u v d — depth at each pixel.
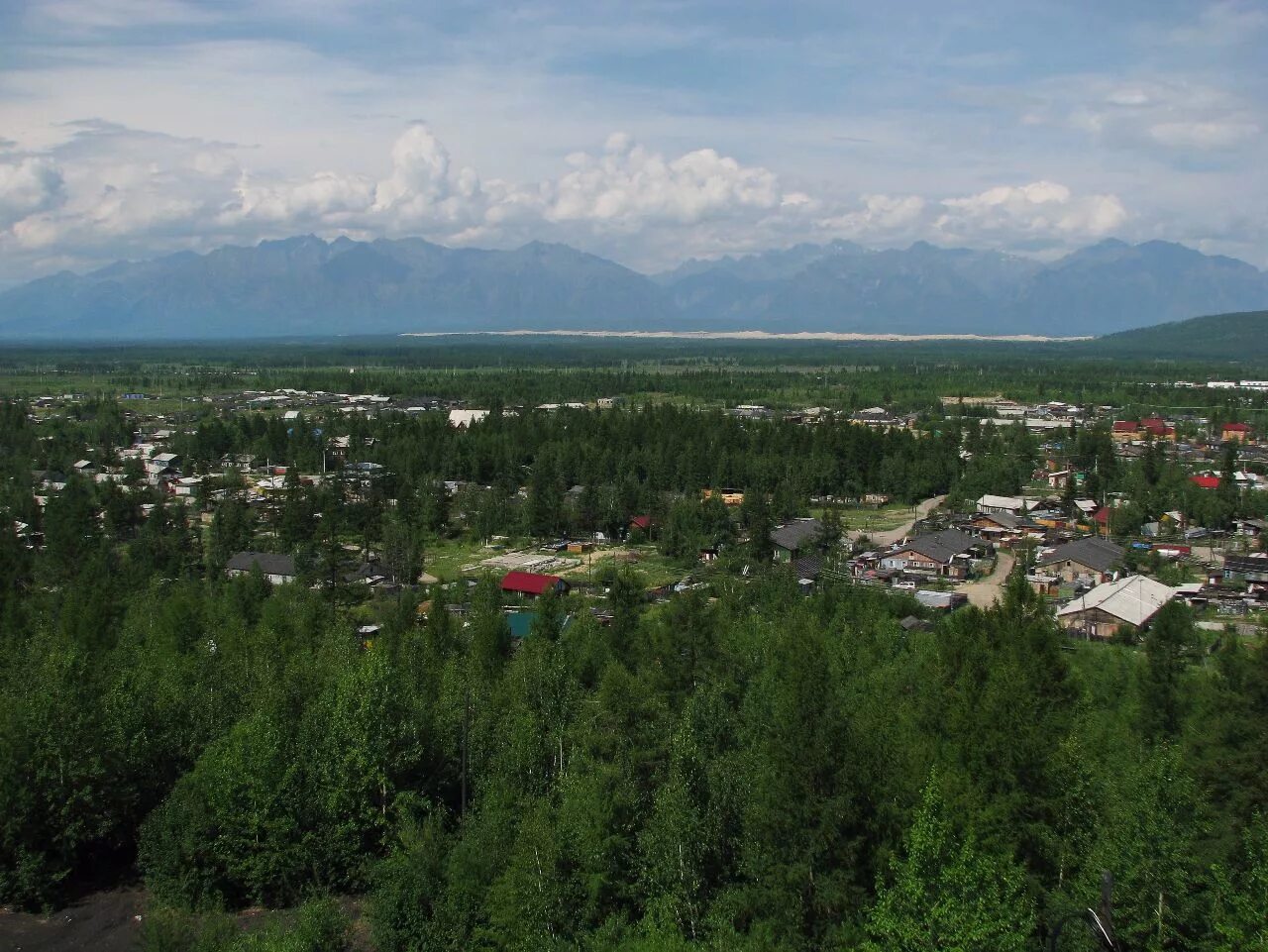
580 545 138.00
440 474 177.00
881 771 40.28
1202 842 38.88
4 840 49.09
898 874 35.94
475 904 44.59
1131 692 62.56
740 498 164.38
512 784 51.78
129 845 55.19
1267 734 42.91
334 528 123.62
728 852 43.09
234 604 88.94
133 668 61.97
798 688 39.84
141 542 119.25
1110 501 162.00
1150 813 36.81
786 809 38.41
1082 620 97.31
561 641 74.69
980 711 41.28
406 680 59.91
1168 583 113.25
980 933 32.12
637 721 52.72
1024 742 39.50
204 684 61.81
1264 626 63.19
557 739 54.69
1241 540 136.38
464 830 49.03
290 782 49.91
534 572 121.81
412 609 90.38
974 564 126.69
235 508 135.75
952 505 163.88
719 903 40.00
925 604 103.50
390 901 45.22
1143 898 35.41
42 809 50.50
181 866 49.50
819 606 87.38
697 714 51.53
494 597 99.31
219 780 49.88
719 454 174.38
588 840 43.34
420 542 127.25
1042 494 170.00
